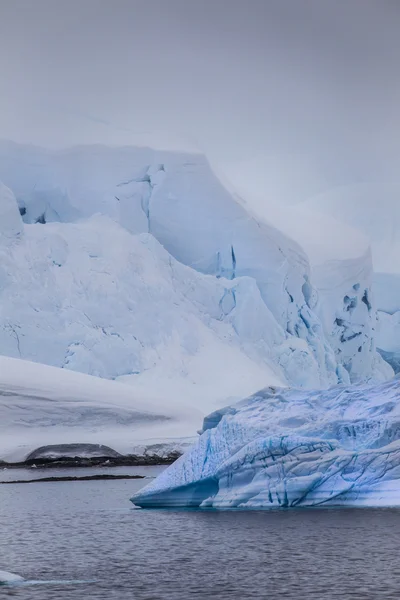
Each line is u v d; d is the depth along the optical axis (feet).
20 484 521.24
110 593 198.59
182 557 239.09
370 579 205.46
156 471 627.46
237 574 215.72
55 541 270.05
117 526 299.17
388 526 274.57
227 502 325.21
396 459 314.96
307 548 244.83
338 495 315.58
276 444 322.96
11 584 208.33
